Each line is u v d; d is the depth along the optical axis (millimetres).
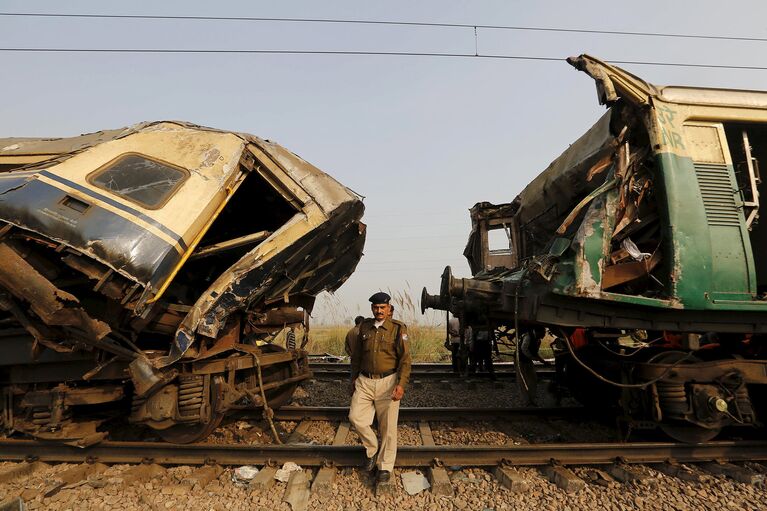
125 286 3855
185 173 4512
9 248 3939
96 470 4375
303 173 5039
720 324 4766
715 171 4789
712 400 4484
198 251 4645
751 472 4262
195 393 4566
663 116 4699
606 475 4289
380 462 4062
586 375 6535
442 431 5727
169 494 3889
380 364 4188
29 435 4812
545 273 4578
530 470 4379
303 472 4227
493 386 8555
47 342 4180
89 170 4289
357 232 6195
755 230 6383
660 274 4801
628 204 4809
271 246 4539
